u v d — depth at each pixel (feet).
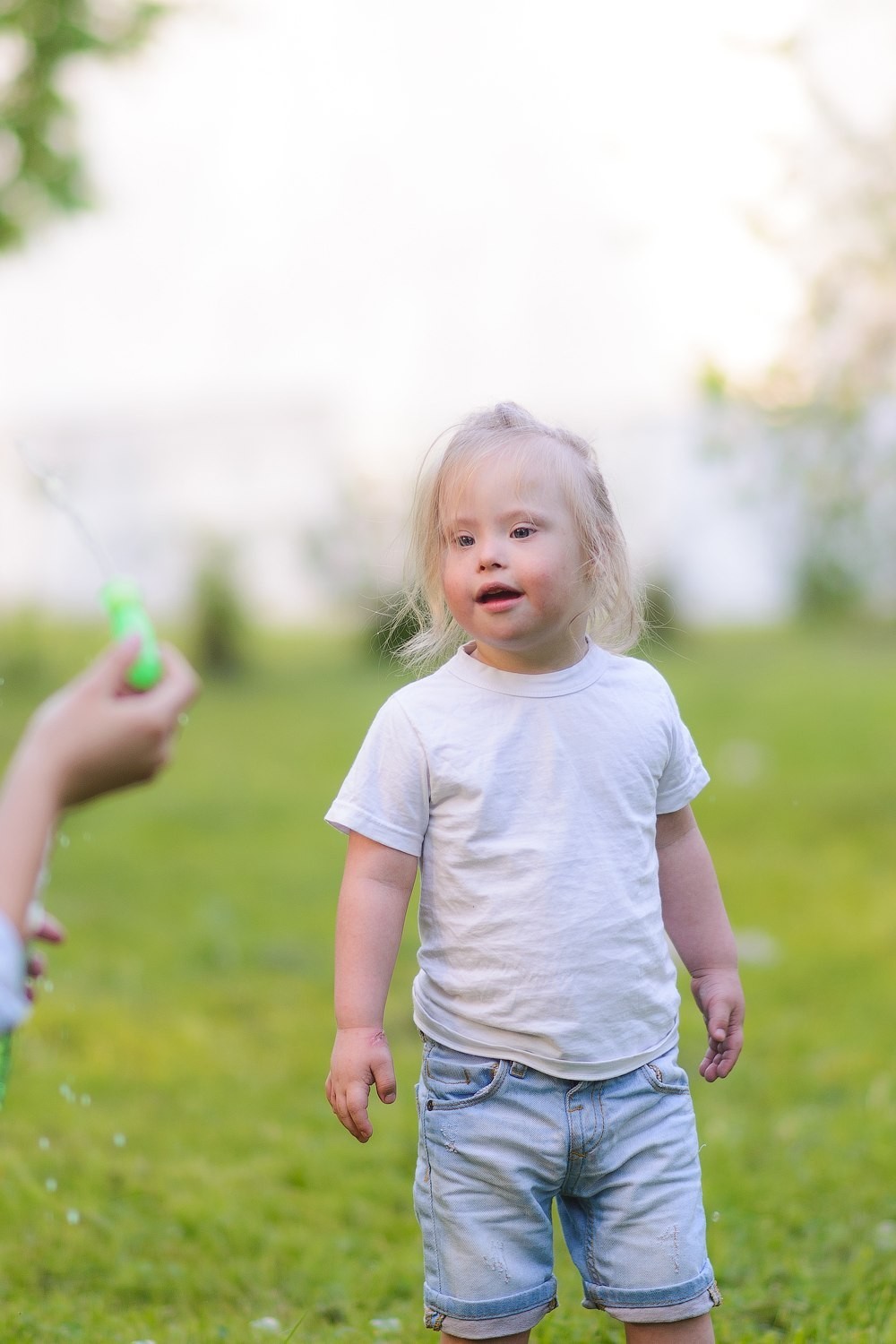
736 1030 10.58
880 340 30.71
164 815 40.96
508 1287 9.52
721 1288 13.56
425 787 9.77
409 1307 13.32
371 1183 16.26
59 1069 20.49
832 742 47.73
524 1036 9.46
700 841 10.71
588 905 9.55
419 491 10.56
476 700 9.95
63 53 32.09
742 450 32.58
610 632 10.75
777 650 69.15
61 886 33.04
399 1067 20.67
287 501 74.64
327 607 75.51
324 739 52.44
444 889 9.73
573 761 9.79
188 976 26.11
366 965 9.68
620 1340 12.21
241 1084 20.17
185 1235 14.97
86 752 6.57
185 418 73.87
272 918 30.22
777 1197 15.55
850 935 27.40
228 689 65.46
